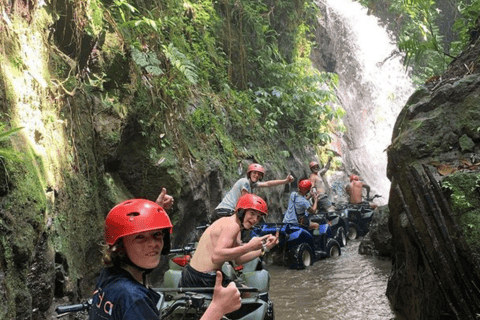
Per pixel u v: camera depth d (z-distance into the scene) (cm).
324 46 2123
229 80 1370
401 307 619
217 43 1388
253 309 482
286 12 1731
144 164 862
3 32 548
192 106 1083
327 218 1205
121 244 215
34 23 631
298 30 1812
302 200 1034
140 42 923
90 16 745
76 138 689
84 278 675
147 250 215
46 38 661
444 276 463
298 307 683
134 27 918
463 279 445
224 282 496
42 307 532
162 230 220
